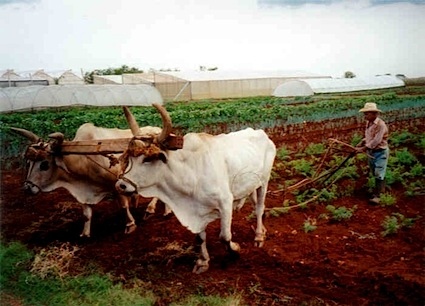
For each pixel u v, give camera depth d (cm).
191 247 605
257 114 860
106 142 560
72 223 729
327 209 670
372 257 551
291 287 507
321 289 499
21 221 741
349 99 800
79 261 605
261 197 602
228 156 536
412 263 535
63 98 846
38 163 615
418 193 669
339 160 755
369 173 727
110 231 689
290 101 836
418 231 598
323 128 820
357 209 659
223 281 526
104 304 512
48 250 636
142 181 507
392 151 758
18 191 815
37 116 858
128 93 845
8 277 607
